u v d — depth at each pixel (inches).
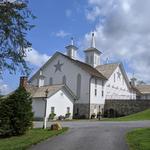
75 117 2107.5
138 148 560.4
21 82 1940.2
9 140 754.8
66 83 2244.1
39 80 2215.8
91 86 2140.7
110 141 669.3
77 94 2171.5
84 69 2161.7
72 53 2573.8
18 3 610.2
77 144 637.9
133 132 807.1
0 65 616.1
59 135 810.2
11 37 613.6
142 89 3533.5
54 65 2337.6
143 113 1739.7
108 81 2426.2
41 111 1878.7
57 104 1950.1
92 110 2130.9
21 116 877.8
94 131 876.0
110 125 1089.4
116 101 2246.6
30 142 676.1
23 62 639.8
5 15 586.9
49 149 587.8
